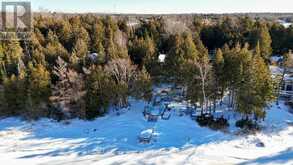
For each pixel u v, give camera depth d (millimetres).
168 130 48469
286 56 59500
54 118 54531
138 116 53094
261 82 48469
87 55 66688
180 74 55594
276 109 54750
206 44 84625
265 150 43531
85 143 46062
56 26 90688
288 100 58062
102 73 54625
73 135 48938
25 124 53188
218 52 52469
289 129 48938
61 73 54406
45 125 52562
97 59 62656
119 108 56156
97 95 54156
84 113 54031
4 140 47344
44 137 48500
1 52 66062
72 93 53219
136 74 56406
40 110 54812
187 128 48969
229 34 81562
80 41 70250
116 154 42562
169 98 58312
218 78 52156
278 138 46594
